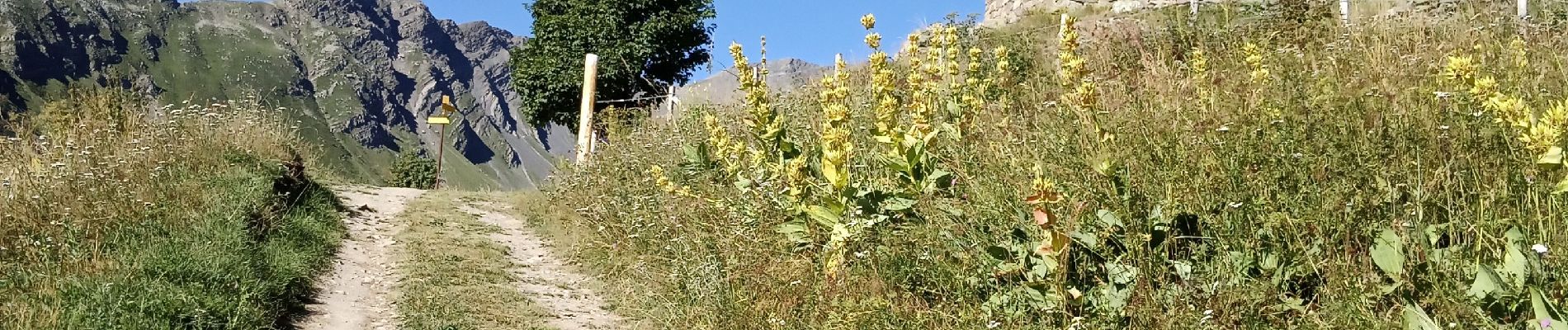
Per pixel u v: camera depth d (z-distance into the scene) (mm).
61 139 9234
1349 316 3645
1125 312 4020
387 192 12859
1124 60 8406
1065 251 4188
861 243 5246
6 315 5684
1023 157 5219
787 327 5223
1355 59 6137
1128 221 4277
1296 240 3973
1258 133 4453
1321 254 3945
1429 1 8609
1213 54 7715
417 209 11328
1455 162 4000
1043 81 7805
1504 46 6395
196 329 5750
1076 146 4902
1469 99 4082
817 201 5898
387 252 8734
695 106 10461
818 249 5816
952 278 4656
